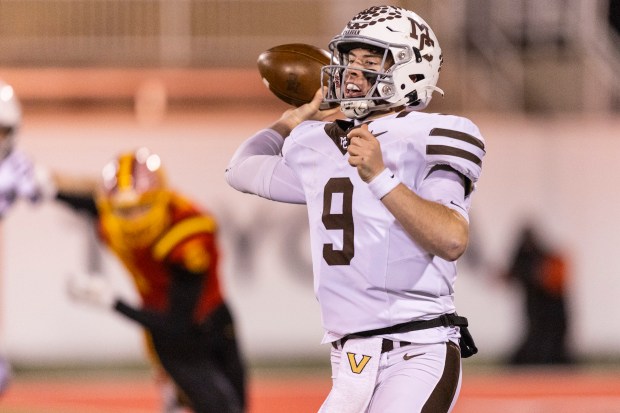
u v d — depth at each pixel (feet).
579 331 108.06
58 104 116.88
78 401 86.33
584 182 109.09
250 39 118.93
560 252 108.27
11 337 102.89
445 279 36.91
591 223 108.88
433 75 38.50
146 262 61.98
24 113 115.14
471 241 107.04
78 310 103.09
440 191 35.22
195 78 117.91
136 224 61.11
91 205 65.41
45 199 65.36
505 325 106.42
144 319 60.54
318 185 37.70
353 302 36.78
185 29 118.21
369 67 37.73
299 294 105.29
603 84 119.85
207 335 62.39
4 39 117.91
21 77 116.78
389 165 36.09
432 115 36.83
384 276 36.32
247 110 118.01
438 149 35.88
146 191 61.11
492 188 108.06
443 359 36.19
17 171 64.28
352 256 36.60
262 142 41.50
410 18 37.88
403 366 36.09
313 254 37.93
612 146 109.29
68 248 103.14
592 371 100.94
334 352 37.99
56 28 118.73
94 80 117.39
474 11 119.65
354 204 36.63
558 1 120.67
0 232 102.83
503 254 107.24
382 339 36.50
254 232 105.29
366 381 36.24
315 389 90.63
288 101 43.39
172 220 61.62
